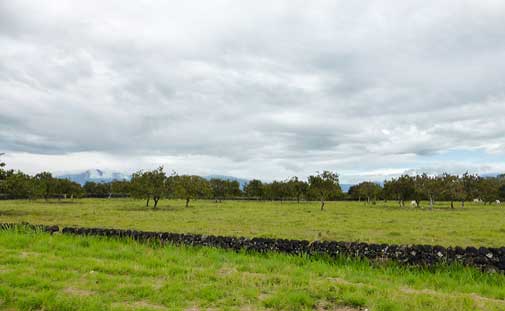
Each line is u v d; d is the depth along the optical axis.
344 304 9.38
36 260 13.15
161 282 11.05
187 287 10.40
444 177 67.38
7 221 33.69
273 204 76.69
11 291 9.56
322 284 10.70
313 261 15.64
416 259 14.61
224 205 68.94
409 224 32.75
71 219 36.03
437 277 13.24
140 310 8.53
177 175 64.44
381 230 27.94
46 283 10.24
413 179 73.31
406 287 11.76
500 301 10.15
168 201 85.25
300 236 24.23
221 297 9.76
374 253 15.39
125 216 40.09
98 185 114.56
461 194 65.31
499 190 96.56
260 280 11.17
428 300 9.49
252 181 107.69
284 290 10.19
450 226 31.03
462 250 14.11
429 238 23.42
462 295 10.38
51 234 19.92
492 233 25.66
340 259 15.75
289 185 91.50
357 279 12.27
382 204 83.62
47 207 56.94
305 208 61.22
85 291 9.98
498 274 13.14
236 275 11.77
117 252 15.69
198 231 26.78
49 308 8.78
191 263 14.12
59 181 83.62
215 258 15.53
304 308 9.04
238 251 17.66
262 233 25.56
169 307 8.95
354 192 109.62
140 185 57.38
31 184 67.50
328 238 23.39
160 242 18.75
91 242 18.30
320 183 61.00
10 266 12.25
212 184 95.75
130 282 10.89
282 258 16.17
